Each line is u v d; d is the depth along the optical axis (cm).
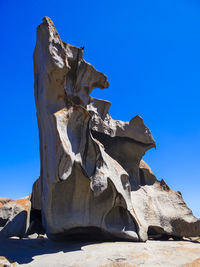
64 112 926
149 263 665
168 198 1366
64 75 939
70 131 927
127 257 704
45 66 948
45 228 990
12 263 662
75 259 695
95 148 980
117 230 963
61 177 812
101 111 1341
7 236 1277
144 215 1194
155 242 1002
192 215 1304
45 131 952
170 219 1241
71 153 870
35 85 1099
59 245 909
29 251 820
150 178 1473
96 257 705
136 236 980
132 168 1416
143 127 1424
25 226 1342
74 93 1073
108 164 1046
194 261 685
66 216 908
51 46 946
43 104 966
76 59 1080
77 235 963
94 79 1144
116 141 1362
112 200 987
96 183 925
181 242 1015
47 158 902
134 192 1319
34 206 1359
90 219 938
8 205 1697
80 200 938
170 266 649
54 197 893
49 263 676
